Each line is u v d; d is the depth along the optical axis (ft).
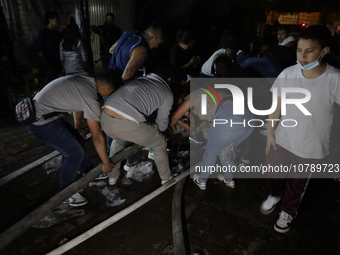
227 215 8.55
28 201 8.84
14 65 16.90
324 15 37.63
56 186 9.68
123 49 9.31
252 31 32.76
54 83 7.09
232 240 7.54
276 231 7.93
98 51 27.02
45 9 18.92
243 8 30.40
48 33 14.55
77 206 8.57
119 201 8.96
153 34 9.57
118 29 18.84
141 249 7.09
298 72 6.47
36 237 7.36
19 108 7.09
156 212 8.51
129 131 7.55
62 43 14.78
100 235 7.48
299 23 38.93
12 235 6.15
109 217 8.18
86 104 7.02
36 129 7.20
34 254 6.83
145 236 7.52
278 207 8.98
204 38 26.91
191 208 8.79
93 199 9.03
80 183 7.47
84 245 7.13
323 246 7.45
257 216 8.56
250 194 9.66
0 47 16.02
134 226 7.88
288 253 7.16
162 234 7.62
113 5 25.72
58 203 7.00
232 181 9.91
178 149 12.67
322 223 8.32
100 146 7.48
